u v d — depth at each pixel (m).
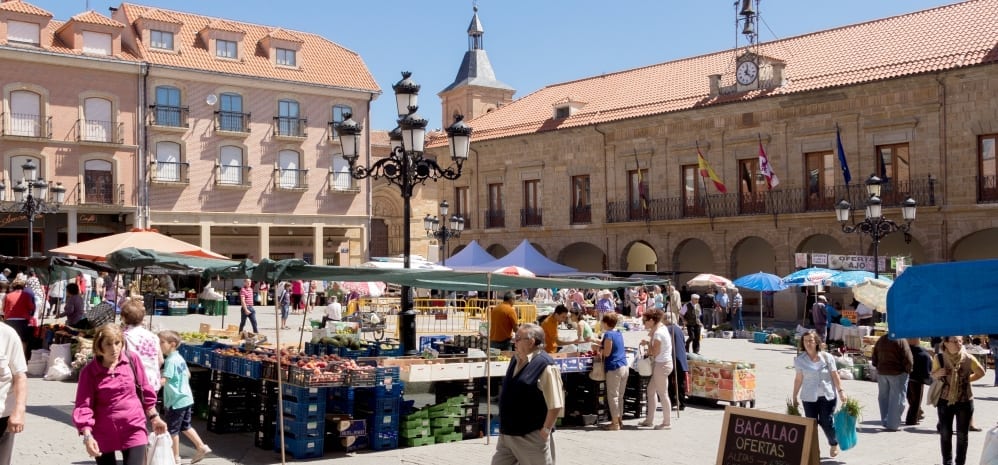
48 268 20.16
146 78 45.62
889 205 35.09
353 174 17.02
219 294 38.19
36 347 20.45
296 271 11.41
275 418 11.82
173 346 10.53
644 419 14.55
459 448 12.12
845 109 36.56
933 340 21.84
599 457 11.59
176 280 43.47
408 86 16.83
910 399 14.45
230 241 49.97
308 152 51.22
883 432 13.80
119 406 7.70
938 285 6.98
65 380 17.70
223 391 12.99
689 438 12.91
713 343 29.30
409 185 16.39
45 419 13.41
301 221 50.94
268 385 11.92
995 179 32.81
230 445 12.11
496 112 53.19
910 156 34.78
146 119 45.69
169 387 10.37
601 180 44.88
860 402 16.72
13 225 44.31
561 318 17.20
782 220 38.31
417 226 64.00
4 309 19.67
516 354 8.18
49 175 42.88
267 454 11.55
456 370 12.70
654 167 42.88
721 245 40.44
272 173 49.94
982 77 32.84
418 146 16.16
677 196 42.00
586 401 14.21
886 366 13.98
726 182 40.31
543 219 47.38
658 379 13.74
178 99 46.84
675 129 42.09
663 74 47.12
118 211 44.84
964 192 33.41
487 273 12.70
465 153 16.84
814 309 27.69
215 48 48.53
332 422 11.80
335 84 51.94
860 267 29.08
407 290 15.74
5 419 7.63
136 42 46.53
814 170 37.75
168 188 46.38
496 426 13.30
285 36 50.88
